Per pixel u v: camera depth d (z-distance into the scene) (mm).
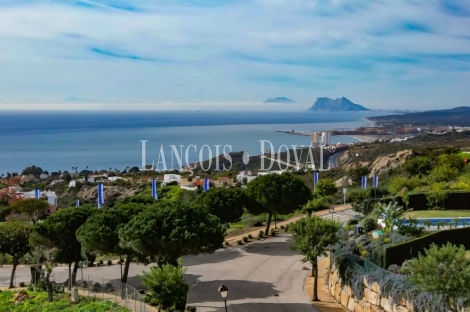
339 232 36750
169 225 33281
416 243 32969
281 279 40094
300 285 38219
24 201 89062
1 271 47719
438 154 99750
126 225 34375
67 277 43188
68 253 38406
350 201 72875
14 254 41250
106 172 178500
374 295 28078
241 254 48906
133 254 36938
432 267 22781
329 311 31656
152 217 33844
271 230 59281
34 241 38906
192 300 35188
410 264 26188
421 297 23656
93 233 35531
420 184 70312
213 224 35156
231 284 39094
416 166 83938
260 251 49844
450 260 22734
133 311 29969
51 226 37969
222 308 33094
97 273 44688
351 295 31328
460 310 22000
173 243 32750
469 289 22375
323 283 38438
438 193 54781
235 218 54688
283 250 49906
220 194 54438
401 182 69500
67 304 32375
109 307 30750
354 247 34438
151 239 33125
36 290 37281
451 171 70875
